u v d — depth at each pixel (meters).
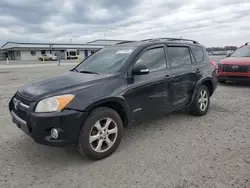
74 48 64.12
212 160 3.15
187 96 4.78
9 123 4.89
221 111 5.59
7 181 2.77
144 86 3.78
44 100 2.98
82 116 3.01
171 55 4.52
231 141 3.78
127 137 4.06
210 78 5.27
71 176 2.86
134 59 3.80
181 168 2.96
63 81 3.49
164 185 2.61
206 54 5.62
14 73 17.47
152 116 4.04
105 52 4.57
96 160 3.25
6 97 7.67
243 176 2.74
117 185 2.64
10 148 3.68
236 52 10.26
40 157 3.38
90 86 3.24
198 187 2.55
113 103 3.46
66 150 3.59
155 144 3.73
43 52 59.75
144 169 2.97
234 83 10.13
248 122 4.73
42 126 2.90
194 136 4.04
